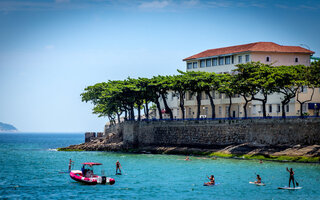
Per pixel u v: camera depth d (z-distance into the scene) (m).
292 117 111.50
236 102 142.62
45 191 76.81
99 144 162.75
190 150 131.38
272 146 114.50
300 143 109.75
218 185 79.81
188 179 86.44
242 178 85.94
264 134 116.69
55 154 148.75
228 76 129.88
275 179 84.19
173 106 168.62
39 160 127.00
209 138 129.88
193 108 158.75
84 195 73.31
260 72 117.81
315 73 109.62
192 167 101.88
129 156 131.75
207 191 75.12
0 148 196.50
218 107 149.75
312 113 127.56
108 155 137.62
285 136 112.56
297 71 115.81
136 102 155.62
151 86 142.88
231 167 100.06
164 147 140.88
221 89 125.62
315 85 110.75
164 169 99.69
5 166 111.44
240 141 122.19
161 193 74.19
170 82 138.75
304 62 151.38
